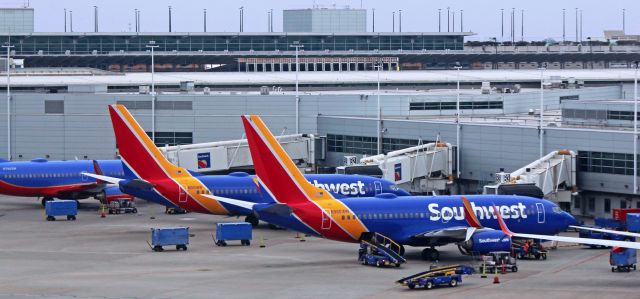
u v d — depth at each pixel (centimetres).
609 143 19288
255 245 16550
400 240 15150
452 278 13000
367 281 13338
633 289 12738
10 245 16475
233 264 14712
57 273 13962
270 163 14738
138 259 15175
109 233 17762
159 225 18750
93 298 12256
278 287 12900
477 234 14625
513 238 15562
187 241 16075
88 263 14812
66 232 17862
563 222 16112
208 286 12962
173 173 18000
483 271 13750
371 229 15025
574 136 19850
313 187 14975
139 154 17812
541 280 13462
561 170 19438
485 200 15762
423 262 14912
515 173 19075
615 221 17688
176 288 12838
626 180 19062
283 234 17750
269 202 14800
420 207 15275
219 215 19000
